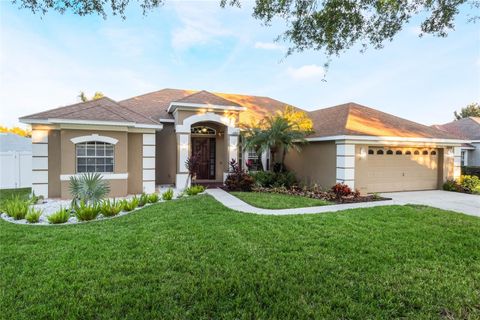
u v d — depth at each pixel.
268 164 18.38
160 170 16.81
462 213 9.03
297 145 15.97
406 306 3.60
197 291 3.84
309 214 8.52
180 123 15.16
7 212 8.46
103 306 3.49
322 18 5.86
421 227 7.03
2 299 3.60
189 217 8.00
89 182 9.54
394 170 14.71
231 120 15.98
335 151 13.82
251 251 5.30
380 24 6.02
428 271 4.54
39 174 12.24
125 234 6.36
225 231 6.57
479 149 24.44
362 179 13.90
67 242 5.79
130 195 13.34
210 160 18.03
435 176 15.83
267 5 5.72
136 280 4.16
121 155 12.73
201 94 16.22
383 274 4.42
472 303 3.64
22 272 4.39
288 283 4.09
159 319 3.24
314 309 3.47
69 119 11.70
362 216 8.17
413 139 14.22
